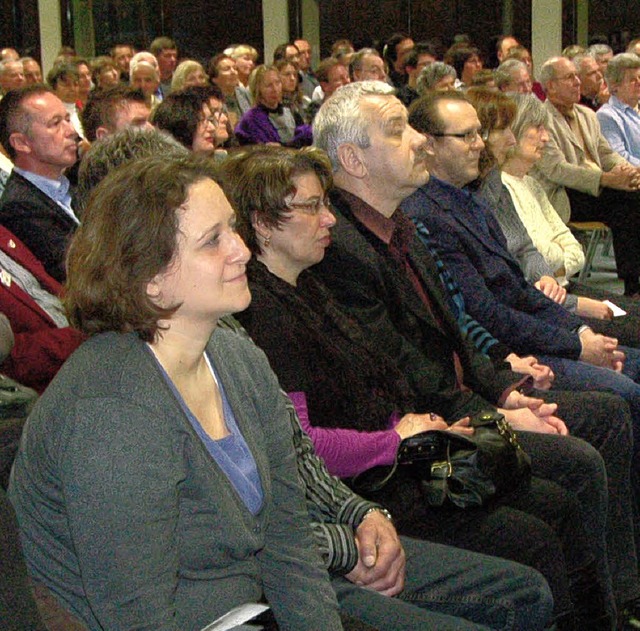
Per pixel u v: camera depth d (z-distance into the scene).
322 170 2.16
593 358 2.95
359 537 1.77
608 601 2.34
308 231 2.11
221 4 11.02
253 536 1.42
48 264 2.60
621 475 2.60
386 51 9.08
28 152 2.84
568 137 5.41
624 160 5.75
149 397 1.32
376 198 2.51
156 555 1.28
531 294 3.10
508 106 3.38
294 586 1.52
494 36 10.36
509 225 3.43
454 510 2.04
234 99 7.88
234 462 1.43
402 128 2.46
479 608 1.79
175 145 2.22
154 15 11.13
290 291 2.10
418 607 1.74
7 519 1.06
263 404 1.53
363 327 2.37
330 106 2.51
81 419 1.28
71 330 2.22
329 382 2.09
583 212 5.39
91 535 1.26
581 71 7.28
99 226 1.37
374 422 2.15
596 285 5.95
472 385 2.61
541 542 2.00
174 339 1.41
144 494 1.28
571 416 2.61
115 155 2.16
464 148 2.99
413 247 2.63
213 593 1.39
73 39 10.93
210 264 1.38
